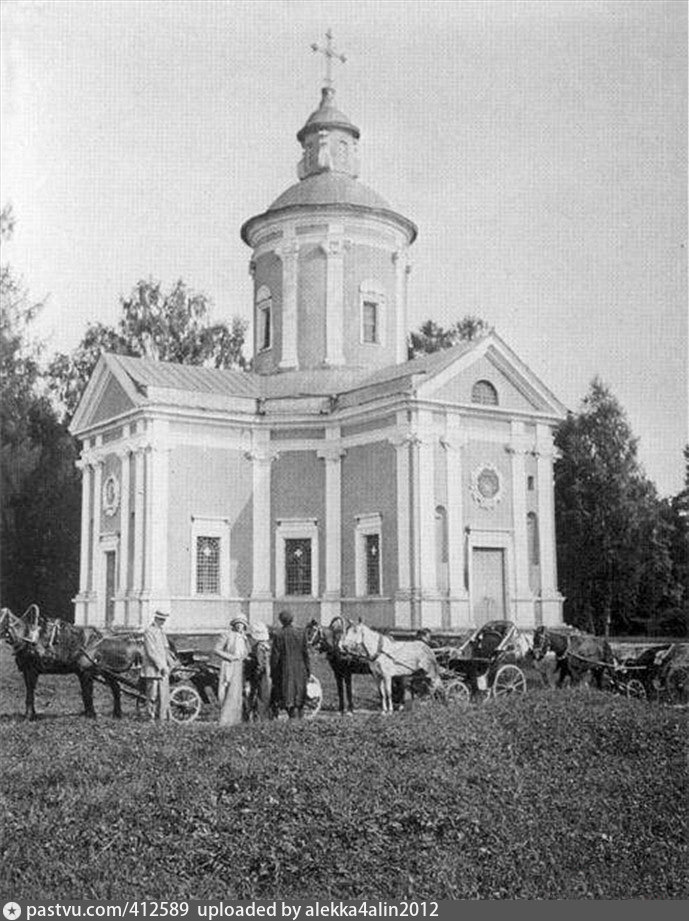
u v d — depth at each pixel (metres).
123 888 9.33
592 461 29.77
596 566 30.09
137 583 32.19
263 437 34.38
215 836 10.38
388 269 37.78
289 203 37.16
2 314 36.25
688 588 28.48
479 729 15.19
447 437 30.52
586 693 18.92
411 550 29.89
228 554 33.44
